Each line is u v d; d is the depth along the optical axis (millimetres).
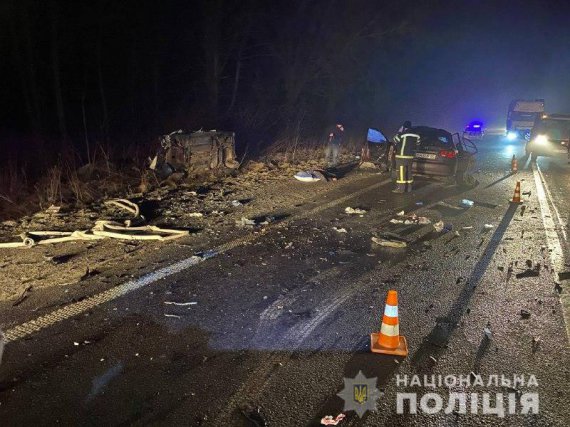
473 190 12812
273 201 10930
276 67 25156
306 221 9281
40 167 13023
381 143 16422
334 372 4305
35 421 3654
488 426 3660
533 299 5840
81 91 19703
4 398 3906
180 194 11375
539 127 19078
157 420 3676
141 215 9227
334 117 27172
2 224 8773
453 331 5051
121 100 20641
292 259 7164
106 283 6164
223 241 7941
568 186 13586
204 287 6086
